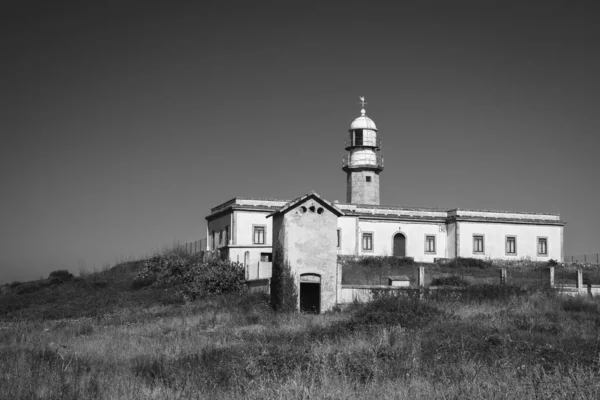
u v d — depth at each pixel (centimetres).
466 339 2095
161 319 3259
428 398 1396
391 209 6019
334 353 1920
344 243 5738
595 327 2570
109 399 1462
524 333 2269
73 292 4809
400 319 2564
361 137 6912
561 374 1557
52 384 1595
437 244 6094
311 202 3616
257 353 1922
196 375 1656
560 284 3972
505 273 3934
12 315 4112
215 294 4041
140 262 5728
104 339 2539
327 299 3569
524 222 6141
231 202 5622
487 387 1441
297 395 1403
